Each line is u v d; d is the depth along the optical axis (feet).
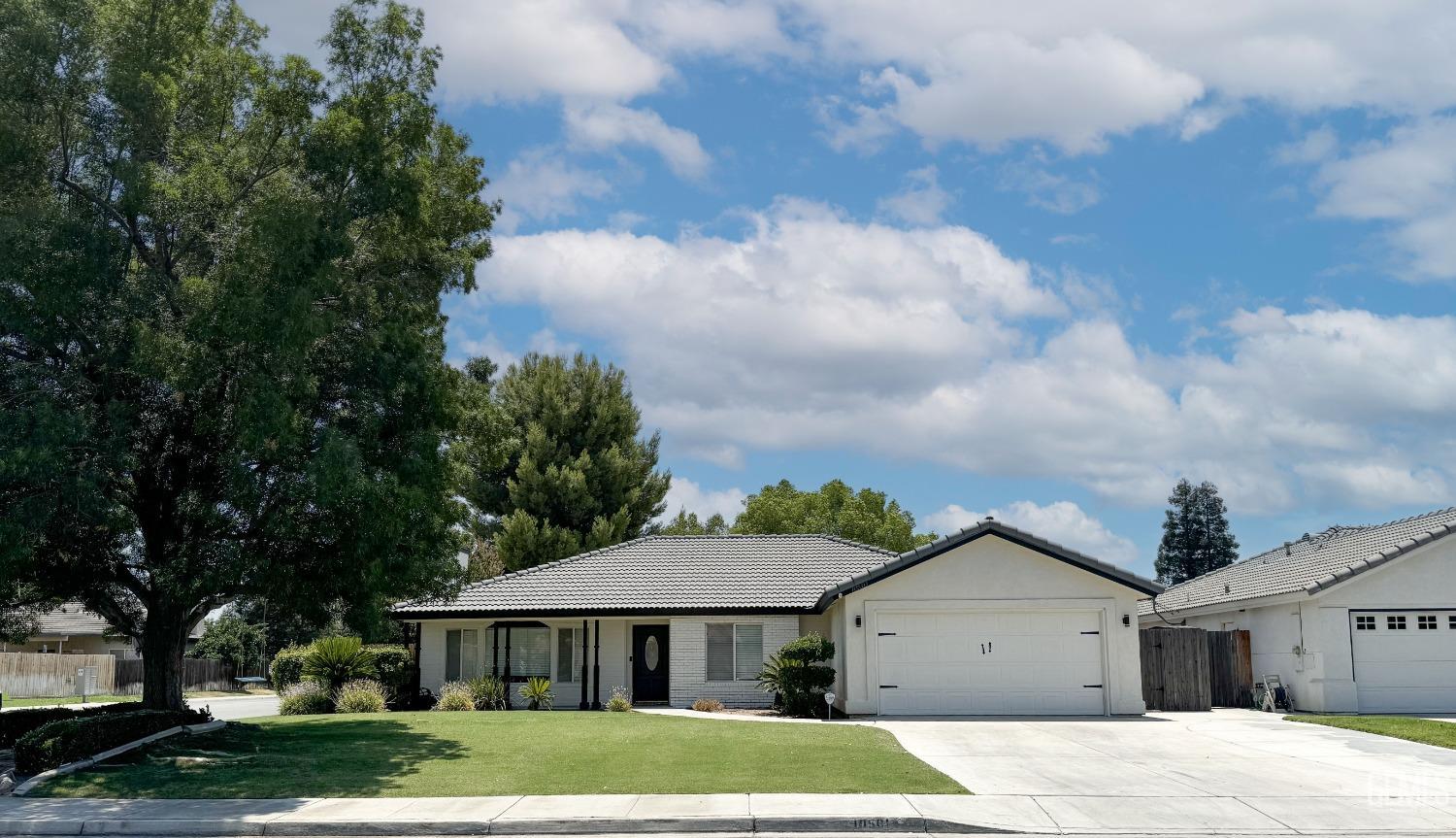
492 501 149.28
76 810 41.55
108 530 53.93
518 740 60.08
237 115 59.62
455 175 64.90
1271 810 41.24
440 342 63.46
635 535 151.64
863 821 38.91
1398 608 82.38
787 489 194.90
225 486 52.65
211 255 56.34
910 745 59.62
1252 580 103.09
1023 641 79.97
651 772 48.49
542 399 149.07
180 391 52.54
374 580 54.49
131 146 53.67
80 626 160.04
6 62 49.34
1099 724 71.41
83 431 48.03
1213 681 91.30
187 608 62.03
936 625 80.48
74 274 49.42
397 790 44.86
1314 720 73.00
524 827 38.83
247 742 58.49
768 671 87.61
